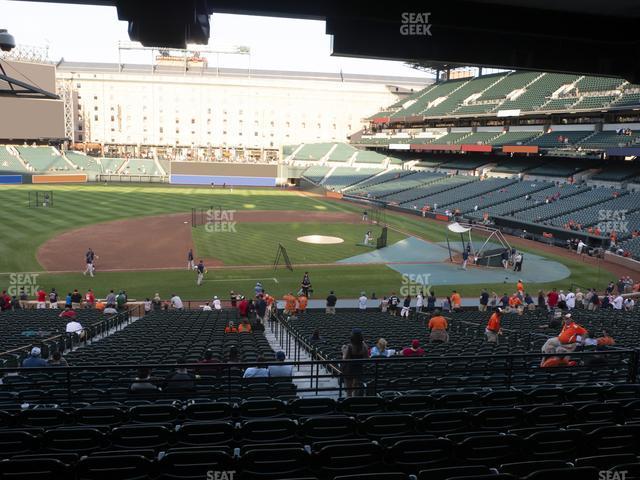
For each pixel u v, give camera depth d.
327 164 97.19
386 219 59.41
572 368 10.96
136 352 13.78
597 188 53.00
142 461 5.29
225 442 6.54
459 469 5.07
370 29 6.05
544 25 6.25
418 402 8.09
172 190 82.12
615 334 17.97
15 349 14.38
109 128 108.44
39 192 70.25
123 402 8.63
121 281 32.91
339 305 29.72
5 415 7.31
